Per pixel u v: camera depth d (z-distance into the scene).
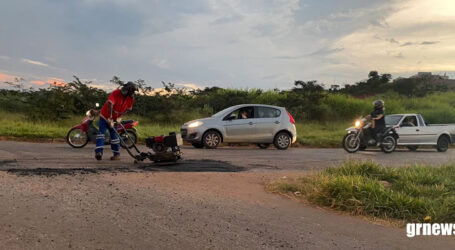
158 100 20.50
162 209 4.49
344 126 21.62
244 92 24.61
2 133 12.58
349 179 5.68
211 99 22.45
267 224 4.29
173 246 3.44
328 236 4.04
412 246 3.89
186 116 20.12
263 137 13.11
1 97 19.03
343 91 34.94
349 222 4.59
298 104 23.88
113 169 6.77
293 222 4.45
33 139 12.51
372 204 4.97
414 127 14.46
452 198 5.27
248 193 5.67
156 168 7.20
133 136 11.25
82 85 19.11
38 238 3.37
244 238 3.78
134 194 5.05
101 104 18.94
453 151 15.32
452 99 33.38
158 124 18.17
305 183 6.29
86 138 10.81
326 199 5.34
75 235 3.50
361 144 13.16
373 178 6.60
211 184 6.02
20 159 7.50
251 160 9.39
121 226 3.82
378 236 4.14
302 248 3.64
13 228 3.54
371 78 37.88
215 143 12.56
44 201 4.40
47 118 16.89
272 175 7.23
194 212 4.49
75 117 17.83
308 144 15.32
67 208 4.23
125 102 8.01
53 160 7.61
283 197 5.62
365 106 25.89
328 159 10.34
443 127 14.95
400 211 4.85
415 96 33.62
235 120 12.84
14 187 4.90
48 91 18.58
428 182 6.38
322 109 23.62
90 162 7.58
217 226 4.07
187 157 9.33
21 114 17.92
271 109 13.49
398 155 12.52
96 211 4.21
